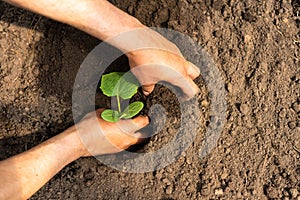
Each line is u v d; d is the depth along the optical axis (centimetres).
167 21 88
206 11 88
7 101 89
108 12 72
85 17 71
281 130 86
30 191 74
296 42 89
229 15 88
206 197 84
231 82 87
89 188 86
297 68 88
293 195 83
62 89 89
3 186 70
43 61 90
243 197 84
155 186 85
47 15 70
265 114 86
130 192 86
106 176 87
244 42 87
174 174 86
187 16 87
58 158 79
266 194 84
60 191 87
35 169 75
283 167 85
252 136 86
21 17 90
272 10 89
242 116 86
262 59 88
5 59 89
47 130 89
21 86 90
